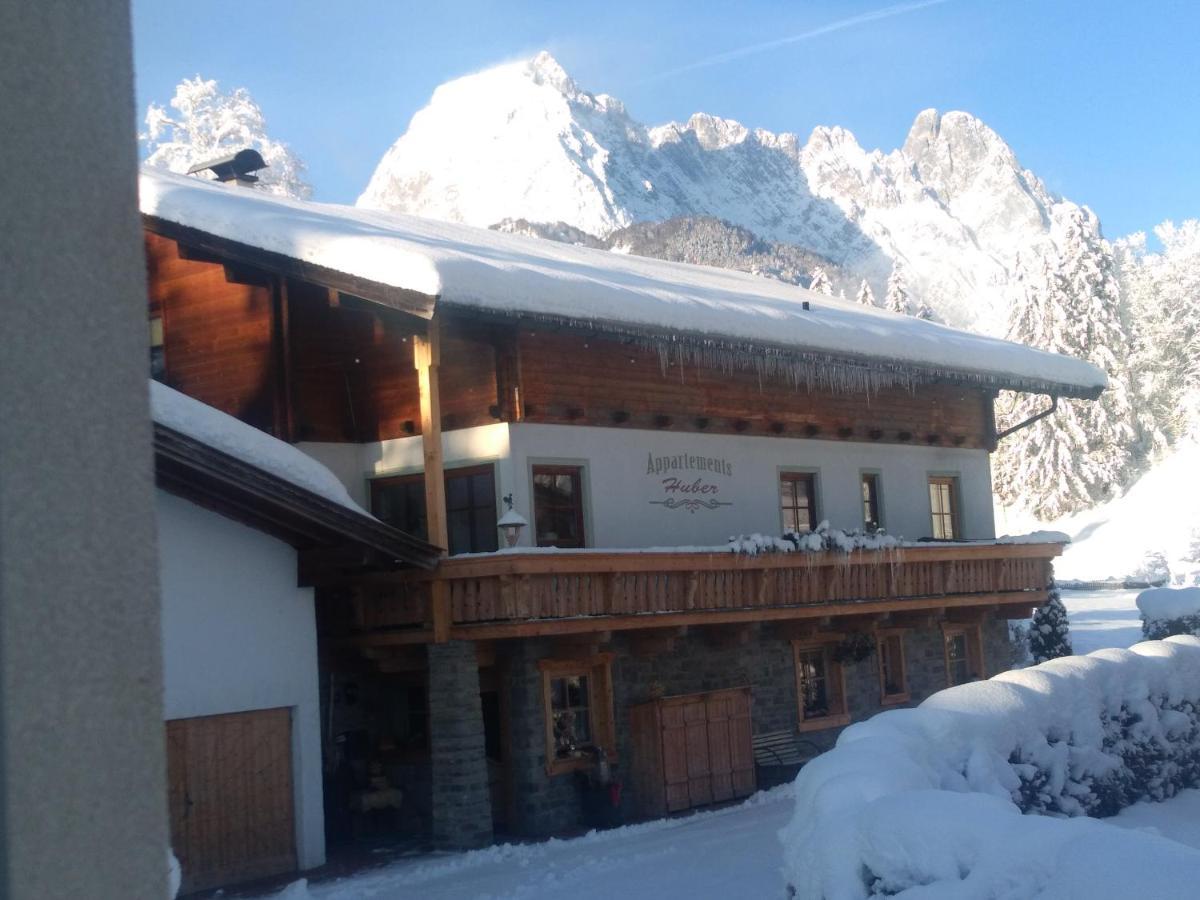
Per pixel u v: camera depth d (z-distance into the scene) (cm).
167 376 1884
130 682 205
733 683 1981
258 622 1460
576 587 1609
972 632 2477
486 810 1562
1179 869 482
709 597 1797
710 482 2041
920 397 2502
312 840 1484
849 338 2105
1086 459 6881
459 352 1808
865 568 2064
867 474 2367
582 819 1712
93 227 210
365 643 1639
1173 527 6041
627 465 1909
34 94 204
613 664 1797
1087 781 1265
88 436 204
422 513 1822
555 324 1630
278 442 1457
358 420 1872
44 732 191
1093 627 3906
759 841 1433
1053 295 7250
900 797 645
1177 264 7744
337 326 1859
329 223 1716
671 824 1686
